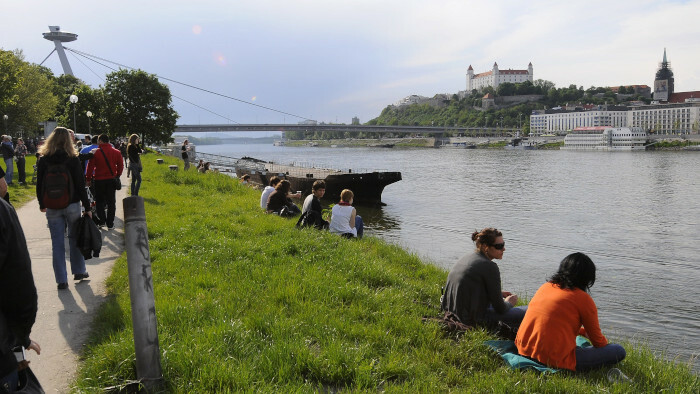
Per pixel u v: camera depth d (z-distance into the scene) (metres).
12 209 2.55
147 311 4.08
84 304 6.48
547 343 5.34
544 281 16.19
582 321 5.44
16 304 2.53
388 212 34.19
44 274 7.88
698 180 60.47
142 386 4.07
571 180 60.25
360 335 5.72
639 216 33.03
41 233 11.03
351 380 4.68
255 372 4.49
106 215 12.29
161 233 11.04
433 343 5.73
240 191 22.91
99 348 4.82
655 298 14.67
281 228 12.02
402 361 5.02
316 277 7.85
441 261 18.41
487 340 5.92
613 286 16.12
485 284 6.48
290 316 6.20
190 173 25.94
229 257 8.94
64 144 7.01
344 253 9.87
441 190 48.78
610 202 40.16
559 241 24.30
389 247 13.59
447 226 28.25
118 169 11.51
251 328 5.52
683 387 5.34
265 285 7.38
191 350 4.63
